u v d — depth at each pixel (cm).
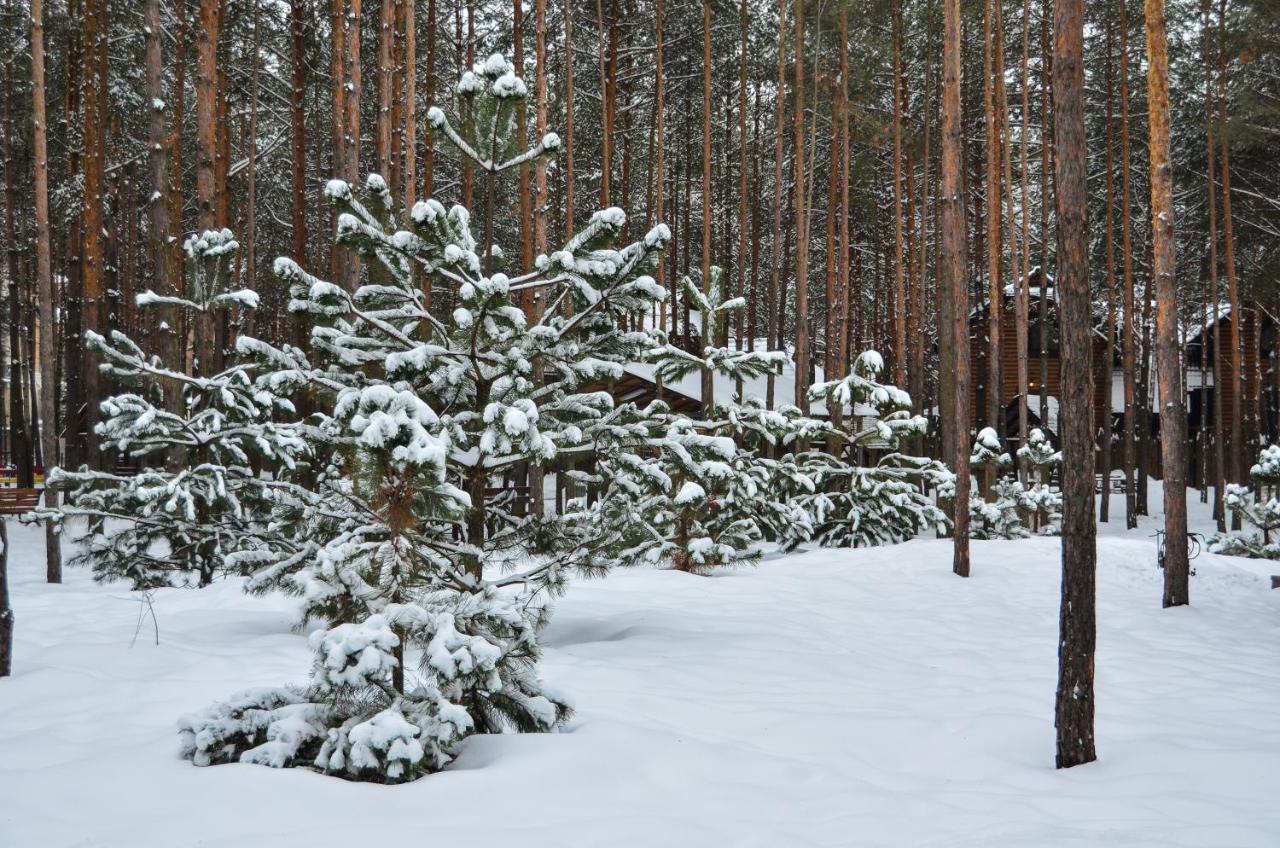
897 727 690
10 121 2878
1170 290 1455
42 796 490
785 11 2984
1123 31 2852
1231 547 2133
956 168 1723
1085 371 653
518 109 962
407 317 978
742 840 462
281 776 514
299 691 605
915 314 3153
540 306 1734
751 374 1783
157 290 2330
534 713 616
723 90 3697
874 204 3616
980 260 3547
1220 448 3028
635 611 1266
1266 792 554
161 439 1332
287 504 970
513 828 461
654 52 3203
